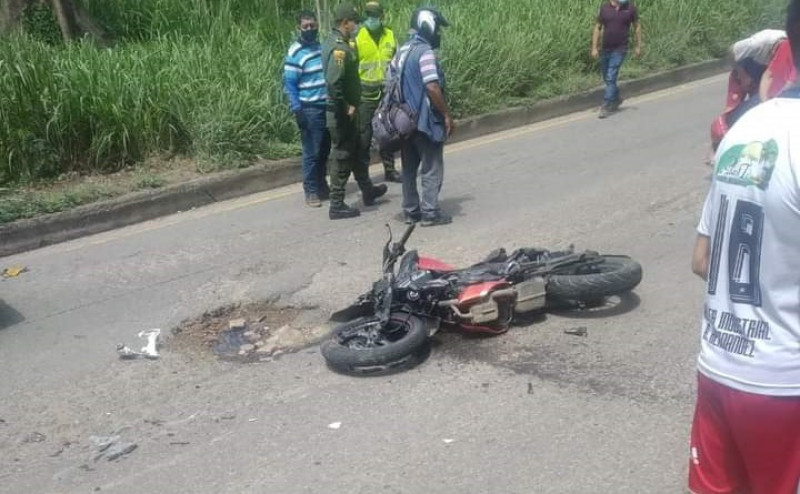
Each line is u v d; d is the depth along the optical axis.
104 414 5.46
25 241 8.85
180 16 14.26
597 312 6.33
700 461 3.01
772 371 2.74
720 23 17.53
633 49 15.62
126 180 10.02
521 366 5.61
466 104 12.95
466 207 9.29
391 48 9.96
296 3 15.76
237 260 8.09
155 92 10.64
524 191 9.75
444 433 4.89
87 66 10.71
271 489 4.49
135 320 6.88
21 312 7.17
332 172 9.09
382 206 9.62
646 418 4.88
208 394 5.61
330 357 5.68
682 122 12.96
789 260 2.69
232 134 10.66
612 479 4.34
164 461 4.86
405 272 6.11
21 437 5.25
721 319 2.86
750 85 8.52
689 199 9.00
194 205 10.02
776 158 2.68
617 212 8.73
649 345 5.78
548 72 14.56
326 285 7.33
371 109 9.76
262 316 6.83
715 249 2.87
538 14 15.26
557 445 4.68
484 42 13.75
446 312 6.02
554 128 13.19
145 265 8.12
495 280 6.04
